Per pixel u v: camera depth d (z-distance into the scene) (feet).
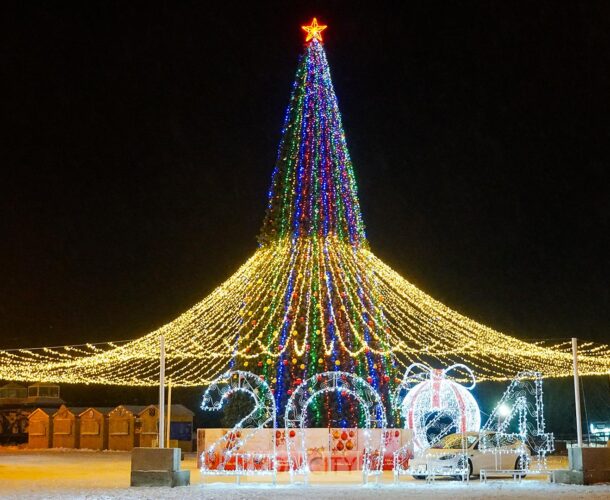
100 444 159.74
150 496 58.13
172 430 153.99
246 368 85.66
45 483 70.44
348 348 84.89
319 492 61.11
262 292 87.30
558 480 69.05
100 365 97.19
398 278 90.48
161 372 69.21
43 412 169.17
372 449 83.46
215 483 69.72
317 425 83.92
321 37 94.84
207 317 89.15
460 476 75.82
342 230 89.61
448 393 79.30
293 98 92.94
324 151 90.94
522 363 101.30
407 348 90.99
